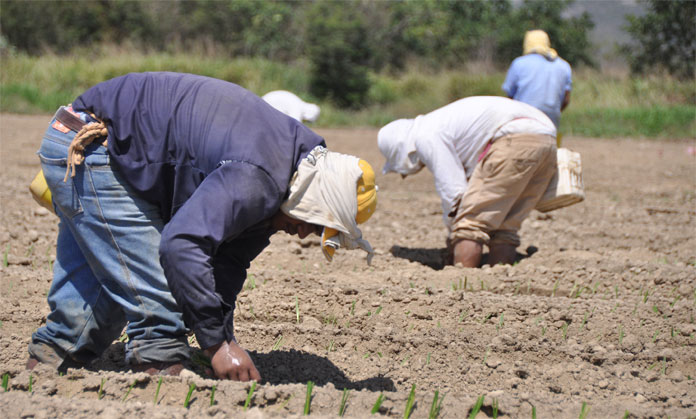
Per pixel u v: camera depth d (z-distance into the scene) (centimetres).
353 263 1047
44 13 4962
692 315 819
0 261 971
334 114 3556
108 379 546
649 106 3334
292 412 521
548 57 1223
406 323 791
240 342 730
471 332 760
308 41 4094
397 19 5412
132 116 509
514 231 1027
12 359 645
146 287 527
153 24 5350
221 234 470
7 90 3347
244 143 491
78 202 517
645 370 693
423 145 980
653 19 4216
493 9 5484
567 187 993
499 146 941
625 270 998
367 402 541
